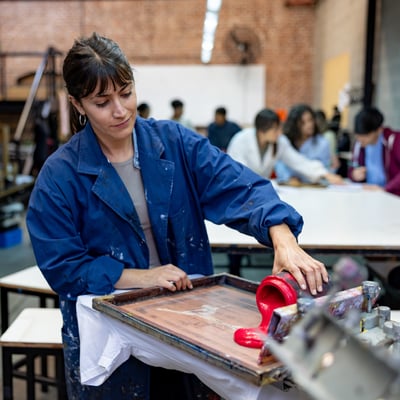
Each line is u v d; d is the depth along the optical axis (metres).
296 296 1.02
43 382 2.01
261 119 3.28
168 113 9.86
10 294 3.53
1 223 5.03
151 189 1.36
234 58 9.76
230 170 1.35
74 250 1.29
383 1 5.65
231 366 0.90
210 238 1.95
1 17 9.88
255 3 9.70
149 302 1.25
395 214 2.46
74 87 1.18
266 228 1.20
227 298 1.28
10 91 8.23
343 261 0.65
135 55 9.91
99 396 1.37
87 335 1.26
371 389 0.57
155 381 1.58
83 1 9.84
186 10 9.78
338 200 2.94
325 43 8.67
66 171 1.30
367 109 3.40
